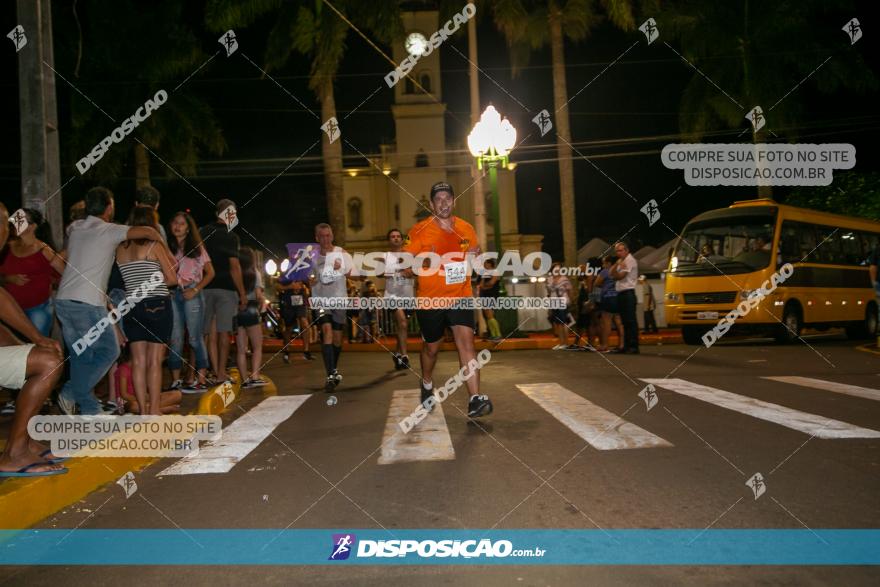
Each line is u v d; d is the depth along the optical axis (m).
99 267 5.62
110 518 4.03
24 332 4.33
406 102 50.50
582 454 4.96
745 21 26.52
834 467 4.42
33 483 4.04
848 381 8.52
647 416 6.38
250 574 3.09
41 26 7.66
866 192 24.30
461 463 4.85
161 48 27.20
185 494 4.43
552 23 26.62
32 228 6.20
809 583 2.79
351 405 7.87
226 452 5.56
